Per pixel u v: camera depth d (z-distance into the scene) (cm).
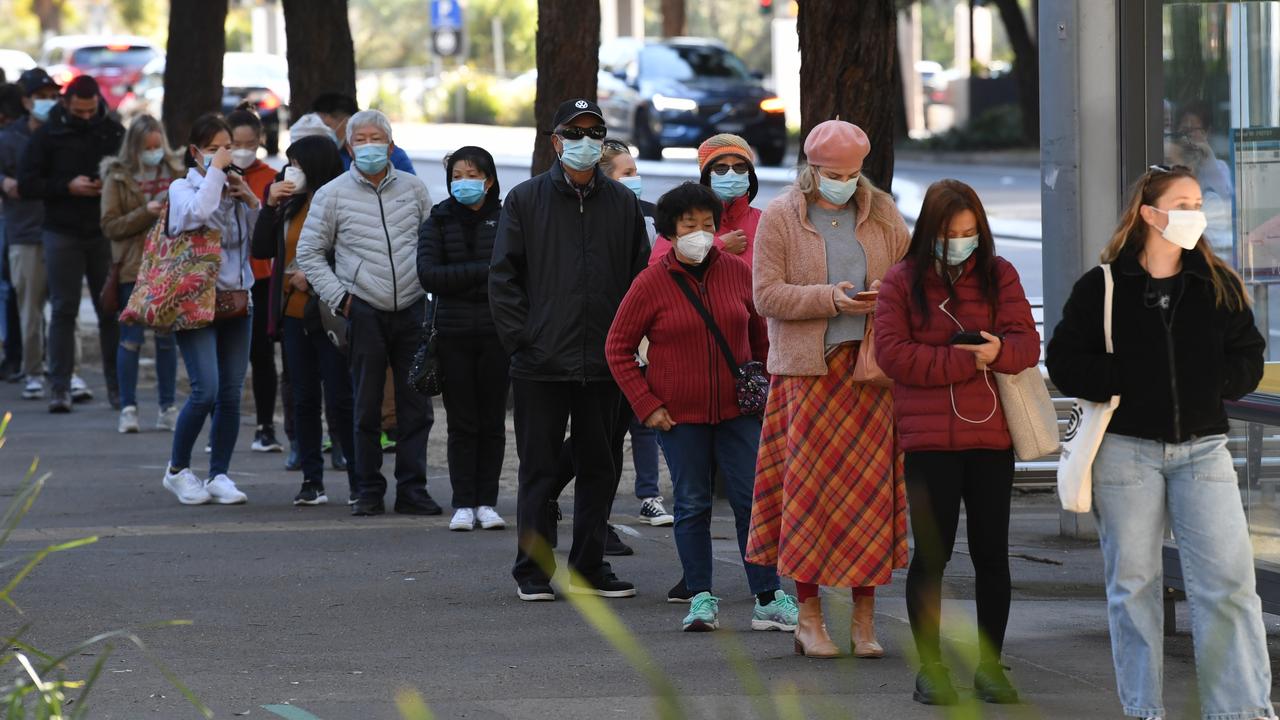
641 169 7731
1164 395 1479
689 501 1950
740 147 2141
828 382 1788
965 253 1620
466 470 2544
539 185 2080
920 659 1620
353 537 2505
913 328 1638
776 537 1864
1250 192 2095
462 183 2412
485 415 2534
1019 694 1669
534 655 1827
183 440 2791
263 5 12756
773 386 1859
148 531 2544
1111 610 1521
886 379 1752
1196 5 2150
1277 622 2050
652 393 1947
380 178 2609
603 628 905
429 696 1650
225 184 2730
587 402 2083
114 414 3812
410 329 2630
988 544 1642
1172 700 1638
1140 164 2205
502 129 12350
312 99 4372
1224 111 2133
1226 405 1769
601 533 2125
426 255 2439
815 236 1794
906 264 1645
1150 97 2181
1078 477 1502
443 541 2473
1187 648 1878
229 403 2802
